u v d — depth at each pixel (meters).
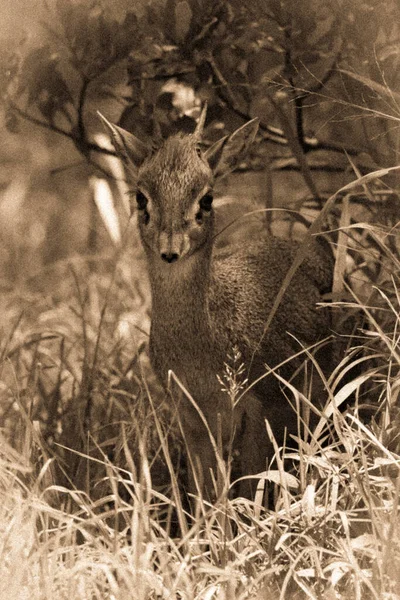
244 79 10.91
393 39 10.95
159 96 10.98
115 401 10.27
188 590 7.30
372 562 7.38
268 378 9.88
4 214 16.62
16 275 15.52
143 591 7.07
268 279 10.18
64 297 14.36
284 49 10.62
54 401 10.52
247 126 9.65
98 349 11.51
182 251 8.83
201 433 9.88
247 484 9.75
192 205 9.01
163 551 7.89
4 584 7.15
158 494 8.05
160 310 9.44
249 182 13.54
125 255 14.27
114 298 13.80
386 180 10.74
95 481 9.31
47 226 16.56
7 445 8.73
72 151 17.14
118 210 14.74
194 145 9.27
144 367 11.78
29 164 17.23
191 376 9.57
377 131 10.97
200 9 10.56
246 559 7.61
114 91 11.84
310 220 11.83
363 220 11.77
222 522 8.05
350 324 10.56
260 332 9.84
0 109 13.40
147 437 9.45
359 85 10.62
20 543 7.51
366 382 10.30
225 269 9.95
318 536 7.77
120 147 9.67
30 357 12.44
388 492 7.95
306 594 7.28
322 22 10.60
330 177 13.09
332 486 8.01
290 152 12.11
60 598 7.19
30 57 11.09
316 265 10.78
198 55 10.74
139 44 10.80
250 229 13.05
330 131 12.09
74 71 11.84
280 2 10.27
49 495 9.02
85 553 7.79
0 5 12.33
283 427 10.24
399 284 10.02
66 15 10.79
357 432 8.48
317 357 10.37
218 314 9.59
